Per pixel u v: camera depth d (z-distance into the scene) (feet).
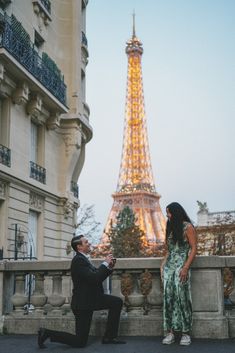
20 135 70.49
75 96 87.76
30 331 29.76
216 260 27.68
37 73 73.15
